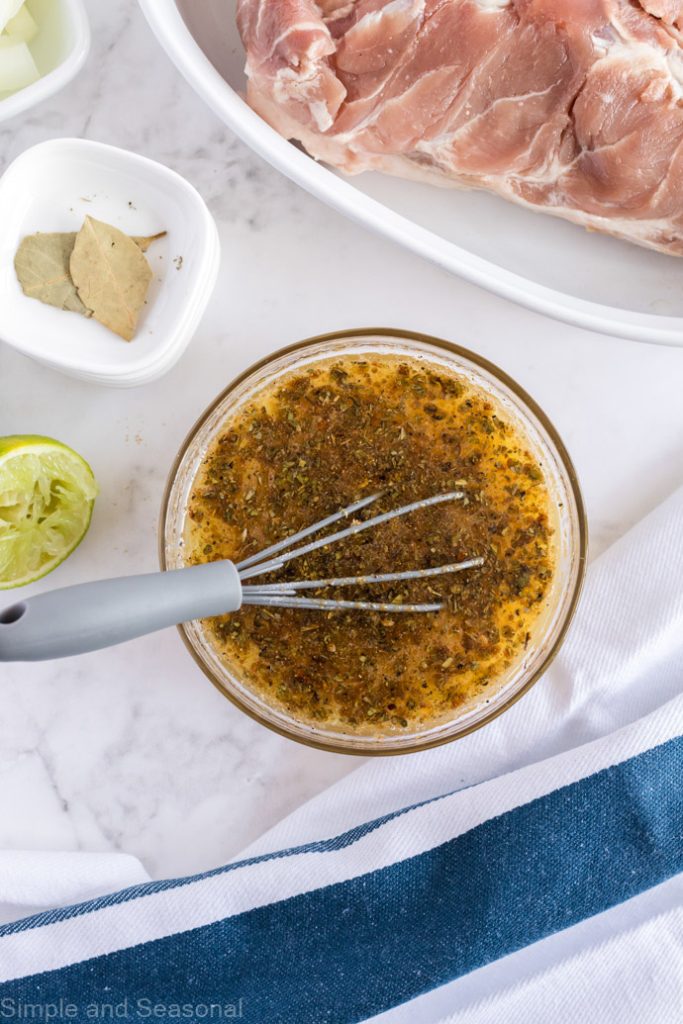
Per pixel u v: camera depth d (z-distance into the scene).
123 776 0.57
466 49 0.52
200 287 0.54
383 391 0.54
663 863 0.54
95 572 0.57
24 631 0.44
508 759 0.56
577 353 0.57
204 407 0.57
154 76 0.58
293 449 0.53
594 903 0.54
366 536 0.52
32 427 0.58
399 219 0.53
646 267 0.56
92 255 0.54
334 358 0.54
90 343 0.55
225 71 0.57
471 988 0.55
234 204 0.58
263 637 0.53
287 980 0.54
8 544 0.54
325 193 0.53
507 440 0.53
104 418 0.57
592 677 0.55
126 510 0.57
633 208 0.54
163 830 0.57
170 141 0.58
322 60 0.52
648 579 0.55
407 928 0.54
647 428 0.57
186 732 0.57
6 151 0.58
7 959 0.54
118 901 0.54
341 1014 0.54
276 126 0.55
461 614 0.52
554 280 0.57
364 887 0.54
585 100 0.52
